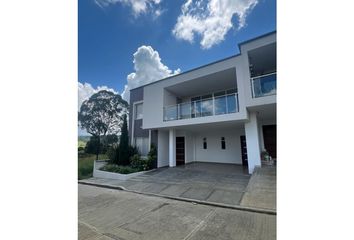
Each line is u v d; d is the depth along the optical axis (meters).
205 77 10.02
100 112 22.77
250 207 5.11
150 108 12.13
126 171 11.03
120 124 23.69
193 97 13.23
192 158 13.50
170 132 12.12
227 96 8.85
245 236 3.66
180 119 10.48
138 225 4.38
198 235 3.78
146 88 12.59
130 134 14.50
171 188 7.68
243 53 8.41
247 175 8.55
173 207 5.61
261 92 7.92
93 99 22.77
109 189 8.74
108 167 12.18
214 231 3.92
